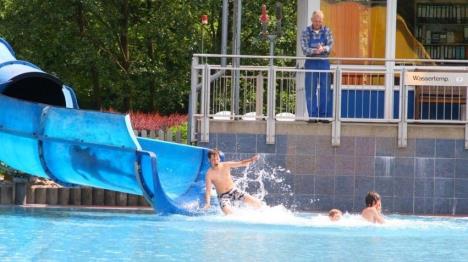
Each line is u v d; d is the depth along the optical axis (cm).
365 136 2289
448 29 2542
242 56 2288
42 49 4519
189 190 2175
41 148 2056
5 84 2188
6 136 2125
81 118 2020
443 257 1470
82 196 2480
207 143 2286
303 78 2433
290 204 2283
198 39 4572
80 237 1634
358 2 2514
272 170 2284
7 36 4406
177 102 4731
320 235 1717
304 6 2544
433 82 2303
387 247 1574
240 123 2284
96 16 4503
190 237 1644
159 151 2244
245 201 2086
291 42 4669
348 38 2519
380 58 2459
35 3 4403
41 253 1430
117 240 1593
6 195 2453
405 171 2289
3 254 1416
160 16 4522
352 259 1423
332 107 2323
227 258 1402
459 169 2289
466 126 2284
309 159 2286
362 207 2284
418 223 2002
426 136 2289
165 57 4759
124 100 4656
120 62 4678
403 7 2530
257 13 4597
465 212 2288
